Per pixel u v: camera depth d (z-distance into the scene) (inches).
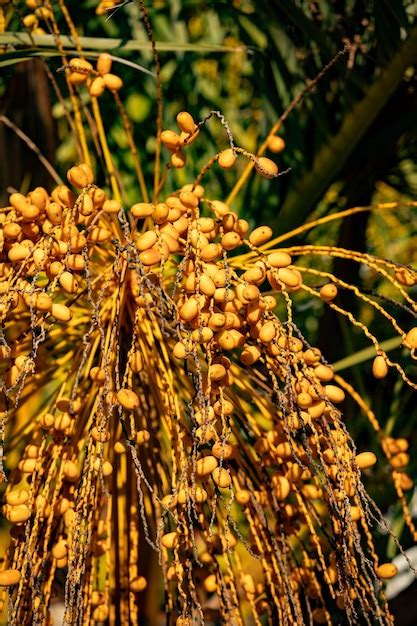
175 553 48.6
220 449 47.5
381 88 63.7
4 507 49.8
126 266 50.3
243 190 70.1
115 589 54.5
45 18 58.8
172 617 56.7
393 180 74.4
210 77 72.7
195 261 48.2
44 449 51.4
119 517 54.2
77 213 49.3
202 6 71.4
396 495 68.7
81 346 54.1
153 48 53.8
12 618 47.1
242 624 51.2
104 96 71.3
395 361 72.4
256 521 52.3
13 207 50.1
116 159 70.9
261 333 48.1
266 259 49.1
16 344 50.5
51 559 51.4
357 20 65.7
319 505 63.8
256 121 72.6
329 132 66.1
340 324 70.4
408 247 83.4
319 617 54.2
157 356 51.4
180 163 51.8
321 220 55.6
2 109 67.9
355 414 71.4
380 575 51.3
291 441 47.3
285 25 66.9
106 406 49.4
